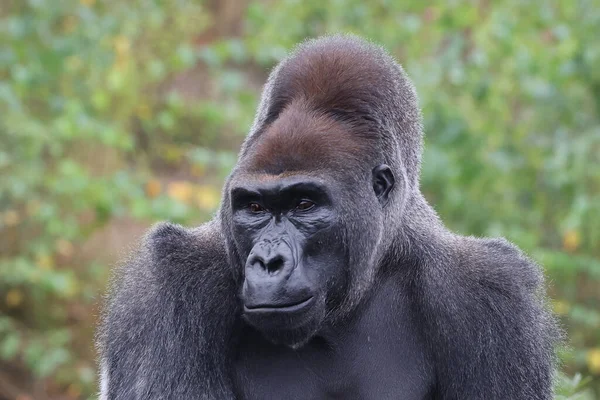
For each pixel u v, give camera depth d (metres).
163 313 22.05
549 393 23.05
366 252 21.38
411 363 22.84
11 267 45.41
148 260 22.67
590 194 47.41
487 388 22.42
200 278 22.33
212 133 59.91
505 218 46.53
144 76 55.00
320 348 22.45
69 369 48.06
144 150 58.84
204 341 22.16
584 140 45.19
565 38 46.28
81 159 51.62
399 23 50.19
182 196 50.22
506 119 49.19
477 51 48.44
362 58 22.12
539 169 47.12
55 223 44.88
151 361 21.86
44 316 49.78
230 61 63.94
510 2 48.78
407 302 23.03
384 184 21.73
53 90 50.19
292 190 20.25
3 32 49.00
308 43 22.89
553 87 46.53
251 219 20.73
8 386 48.44
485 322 22.55
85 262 51.44
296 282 19.91
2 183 45.50
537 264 24.44
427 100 45.78
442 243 23.52
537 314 23.14
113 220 53.44
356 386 22.66
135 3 53.81
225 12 71.25
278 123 21.12
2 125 45.91
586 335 48.03
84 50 48.53
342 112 21.39
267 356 22.64
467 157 45.34
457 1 49.16
